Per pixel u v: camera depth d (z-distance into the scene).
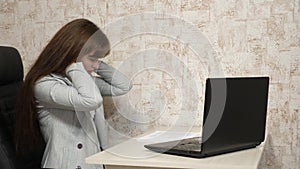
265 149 2.37
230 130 1.77
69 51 1.97
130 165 1.71
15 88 2.17
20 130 1.99
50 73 1.99
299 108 2.31
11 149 1.96
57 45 1.98
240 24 2.35
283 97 2.33
